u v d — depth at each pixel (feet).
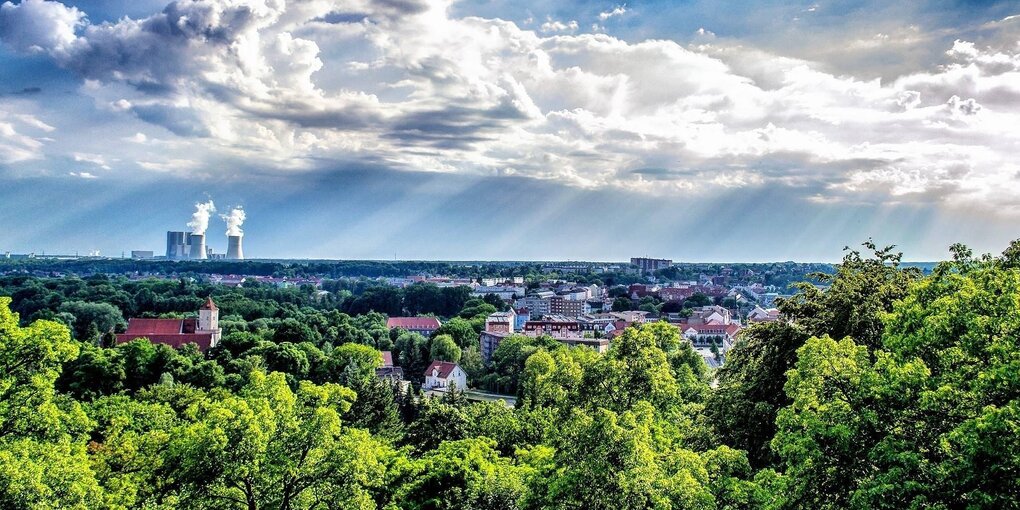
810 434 93.97
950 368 88.74
